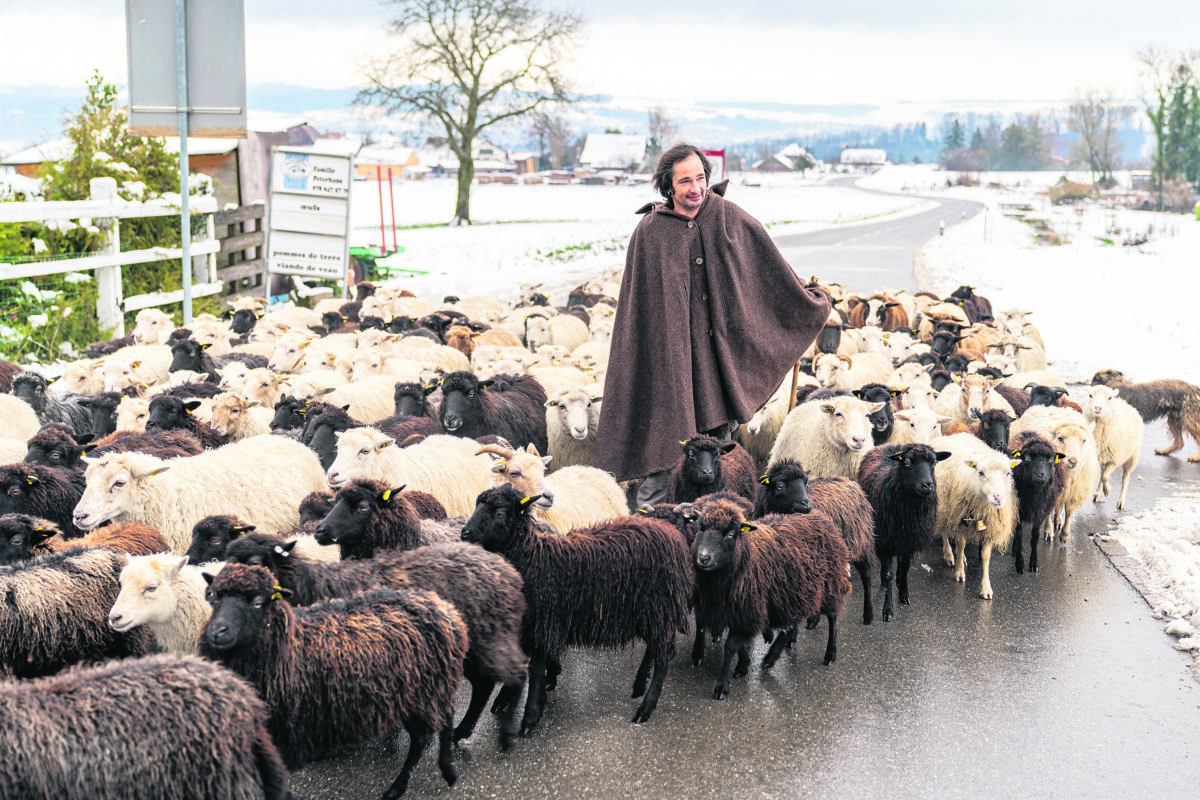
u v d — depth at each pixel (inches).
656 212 299.6
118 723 165.8
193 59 517.0
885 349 637.3
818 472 377.1
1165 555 358.6
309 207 845.8
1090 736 232.4
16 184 684.1
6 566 216.7
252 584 186.5
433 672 206.1
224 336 550.9
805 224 2866.6
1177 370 722.8
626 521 249.1
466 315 701.9
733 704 251.1
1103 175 5103.3
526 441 411.5
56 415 390.3
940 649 287.0
